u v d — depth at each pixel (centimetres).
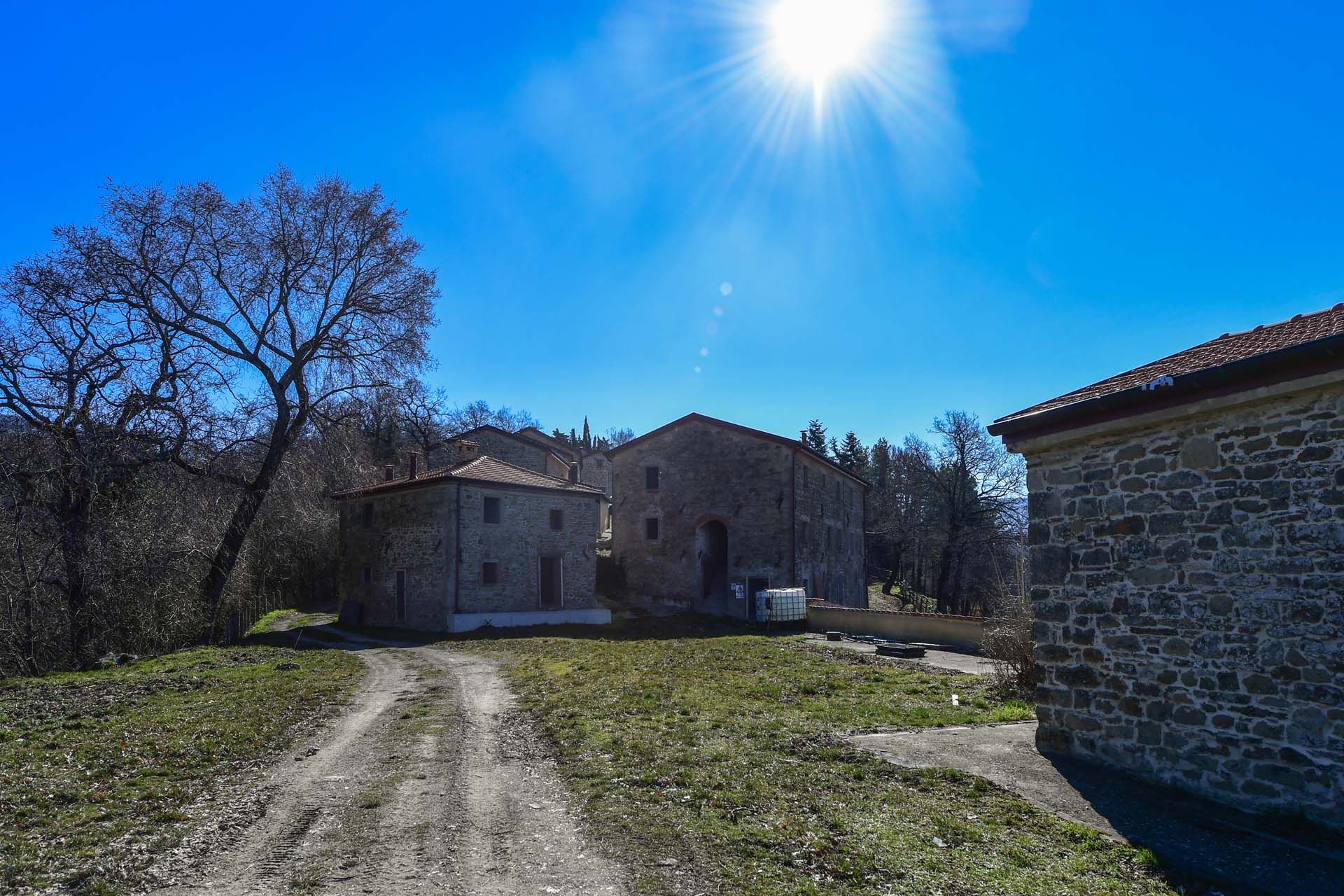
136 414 2250
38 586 1975
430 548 2622
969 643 1848
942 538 4338
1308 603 609
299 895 502
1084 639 795
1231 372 643
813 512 3269
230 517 2583
